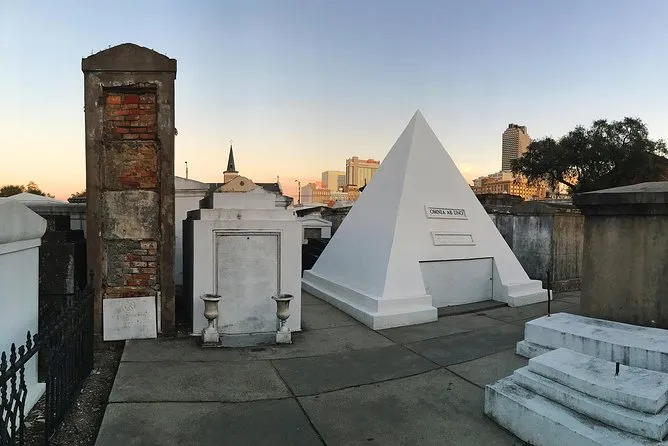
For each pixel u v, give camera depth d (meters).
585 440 2.91
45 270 5.56
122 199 5.81
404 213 7.96
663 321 5.08
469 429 3.55
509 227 10.48
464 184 9.23
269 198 6.34
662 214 5.09
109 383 4.46
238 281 6.05
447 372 4.81
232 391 4.17
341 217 18.34
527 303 8.48
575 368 3.58
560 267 10.02
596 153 32.72
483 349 5.64
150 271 5.88
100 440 3.21
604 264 5.59
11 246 3.48
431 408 3.92
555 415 3.19
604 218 5.59
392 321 6.70
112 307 5.69
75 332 3.94
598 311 5.64
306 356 5.27
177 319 6.77
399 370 4.85
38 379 4.12
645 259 5.22
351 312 7.34
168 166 5.86
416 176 8.55
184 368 4.73
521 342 5.41
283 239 6.20
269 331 6.18
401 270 7.32
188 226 6.76
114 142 5.79
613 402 3.14
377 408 3.90
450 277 8.08
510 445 3.31
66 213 8.20
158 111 5.82
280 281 6.21
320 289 8.86
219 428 3.46
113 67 5.70
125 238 5.81
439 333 6.38
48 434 3.07
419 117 9.38
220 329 6.00
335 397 4.11
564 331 4.95
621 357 4.39
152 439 3.25
